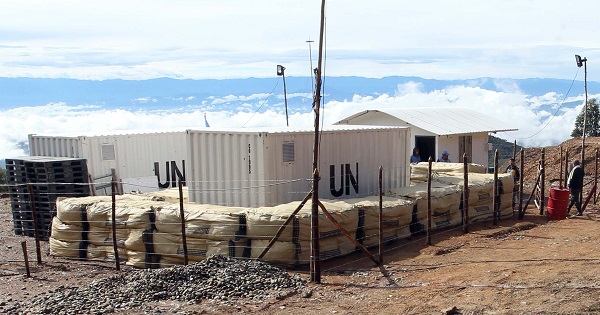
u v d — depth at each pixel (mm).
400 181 16875
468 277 9758
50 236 14000
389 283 9945
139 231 12000
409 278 10234
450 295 8789
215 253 11336
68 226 12961
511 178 16797
